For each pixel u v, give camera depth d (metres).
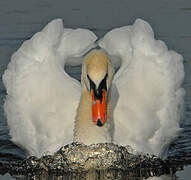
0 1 25.17
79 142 14.77
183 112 17.36
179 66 17.33
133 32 17.31
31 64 17.03
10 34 22.48
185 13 23.86
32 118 16.50
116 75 17.28
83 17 23.52
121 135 15.55
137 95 16.34
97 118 13.37
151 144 16.14
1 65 20.64
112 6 24.59
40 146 15.94
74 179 14.61
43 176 14.97
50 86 16.61
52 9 24.28
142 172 15.01
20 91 16.84
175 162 16.11
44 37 17.28
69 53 17.31
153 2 25.02
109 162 14.82
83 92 14.58
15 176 15.16
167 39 22.06
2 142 17.88
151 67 16.81
